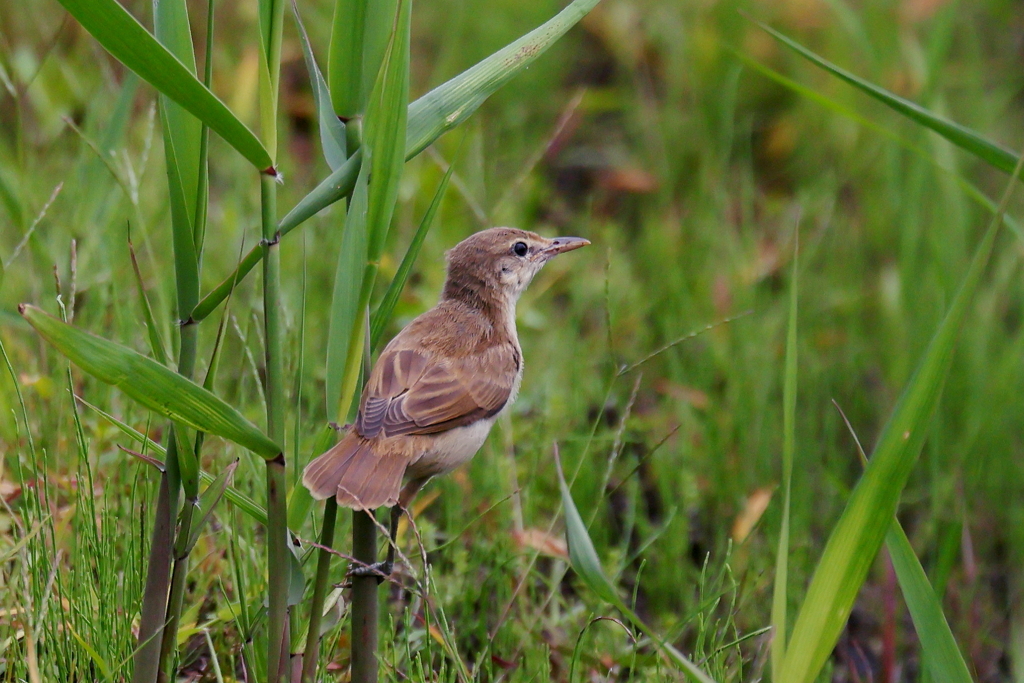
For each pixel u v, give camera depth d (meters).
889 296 13.62
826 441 12.00
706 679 5.71
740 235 15.27
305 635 7.16
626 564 9.45
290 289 12.25
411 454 7.45
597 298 13.87
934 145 13.02
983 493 11.48
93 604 7.52
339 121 6.46
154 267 9.73
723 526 10.73
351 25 6.26
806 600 6.23
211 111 5.64
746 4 17.38
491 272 9.31
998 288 12.77
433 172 13.81
